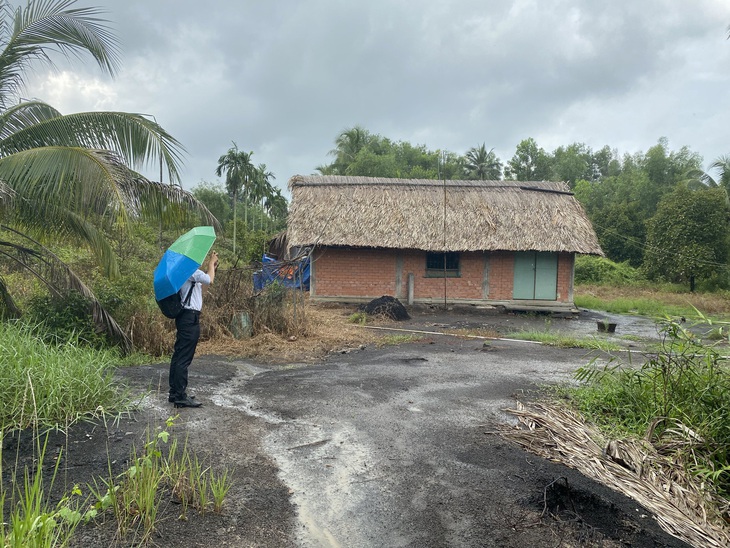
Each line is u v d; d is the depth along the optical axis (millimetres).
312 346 9023
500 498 3523
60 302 7508
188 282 4961
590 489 3713
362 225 16172
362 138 48844
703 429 4777
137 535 2836
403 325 12602
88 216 7004
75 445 3908
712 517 3830
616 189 44656
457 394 6031
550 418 5172
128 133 7137
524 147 56094
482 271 16938
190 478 3383
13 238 10203
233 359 7812
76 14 7410
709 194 26156
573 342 9953
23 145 6902
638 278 28547
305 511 3277
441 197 17453
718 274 25609
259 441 4316
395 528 3143
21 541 2270
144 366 6859
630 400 5555
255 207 41312
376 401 5609
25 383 4172
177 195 7816
